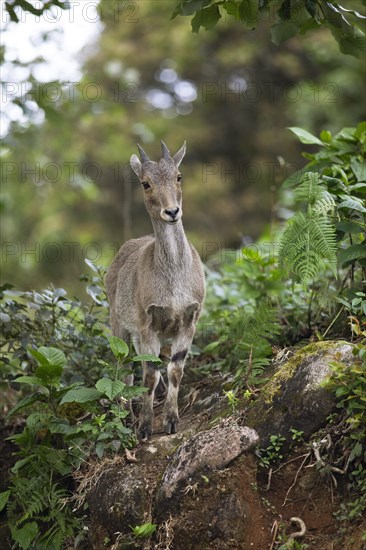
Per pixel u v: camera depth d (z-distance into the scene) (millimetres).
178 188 11297
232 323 13156
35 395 11141
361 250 10633
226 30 33406
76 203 29688
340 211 11102
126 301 12070
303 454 9648
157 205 11023
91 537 10281
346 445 9383
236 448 9641
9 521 11016
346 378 9461
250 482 9508
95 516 10297
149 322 11211
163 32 31625
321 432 9617
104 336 12812
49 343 12664
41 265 25125
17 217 26781
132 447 10664
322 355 10047
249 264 13430
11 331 12828
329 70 30766
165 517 9633
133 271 11945
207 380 12094
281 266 10812
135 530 9492
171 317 11133
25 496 10875
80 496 10508
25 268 23516
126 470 10312
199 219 31891
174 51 31750
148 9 30953
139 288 11391
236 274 13906
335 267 10250
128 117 31188
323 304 11414
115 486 10180
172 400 11031
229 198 32500
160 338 11461
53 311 12594
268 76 33906
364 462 9281
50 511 10742
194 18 10883
